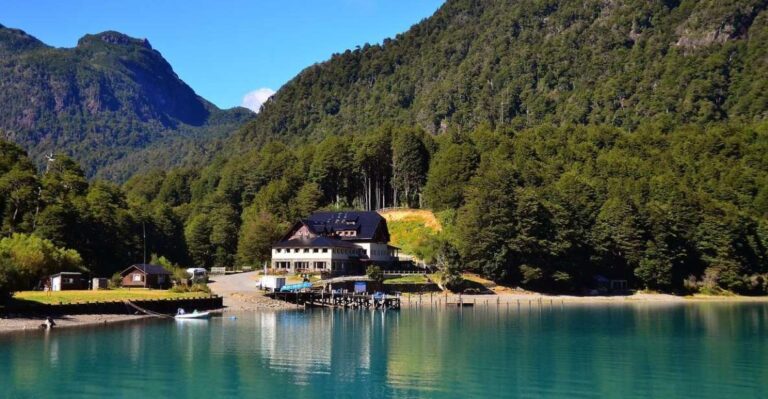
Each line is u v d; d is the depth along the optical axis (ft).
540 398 186.91
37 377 203.41
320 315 393.70
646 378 212.43
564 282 558.97
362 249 573.74
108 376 206.69
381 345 272.31
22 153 594.65
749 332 324.19
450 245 539.29
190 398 183.93
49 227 454.40
